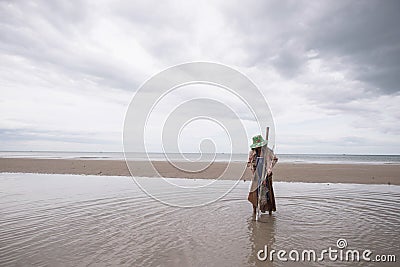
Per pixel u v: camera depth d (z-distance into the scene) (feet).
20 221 20.52
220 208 24.67
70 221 20.51
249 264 13.55
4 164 69.26
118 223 20.11
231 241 16.62
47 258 14.19
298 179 44.45
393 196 30.01
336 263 13.67
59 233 17.95
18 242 16.37
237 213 23.02
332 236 17.40
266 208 22.08
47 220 20.79
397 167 65.46
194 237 17.26
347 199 28.25
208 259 14.12
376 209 24.07
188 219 21.15
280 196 29.81
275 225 19.69
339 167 64.69
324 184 39.47
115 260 13.97
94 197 28.99
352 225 19.60
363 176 47.47
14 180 42.91
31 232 18.12
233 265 13.46
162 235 17.65
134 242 16.43
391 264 13.60
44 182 40.50
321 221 20.59
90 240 16.70
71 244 16.07
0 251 15.03
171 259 14.08
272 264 13.53
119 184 38.45
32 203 26.27
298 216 22.07
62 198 28.48
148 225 19.69
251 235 17.62
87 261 13.85
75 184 38.27
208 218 21.48
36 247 15.62
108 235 17.60
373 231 18.38
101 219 21.06
